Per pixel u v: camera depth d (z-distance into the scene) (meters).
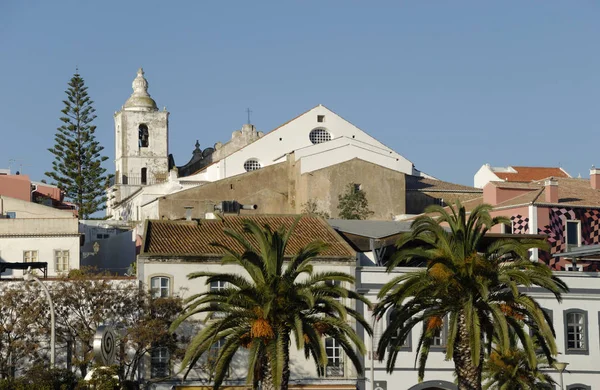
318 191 110.69
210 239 72.62
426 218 55.50
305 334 53.47
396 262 55.47
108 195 141.50
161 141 143.75
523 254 54.84
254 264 54.12
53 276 77.00
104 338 49.91
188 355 53.69
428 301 55.84
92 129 130.50
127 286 68.00
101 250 91.19
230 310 54.03
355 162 111.88
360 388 69.50
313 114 125.06
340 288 54.53
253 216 77.88
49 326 66.00
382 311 56.91
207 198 111.19
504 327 53.09
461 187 120.31
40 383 59.28
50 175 129.88
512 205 87.44
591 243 87.12
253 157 123.50
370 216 111.19
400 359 71.06
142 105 144.38
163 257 69.19
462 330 55.19
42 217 90.00
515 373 66.06
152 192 121.75
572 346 73.88
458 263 54.53
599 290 74.56
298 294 53.41
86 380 50.94
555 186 87.56
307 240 74.12
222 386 67.38
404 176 113.31
